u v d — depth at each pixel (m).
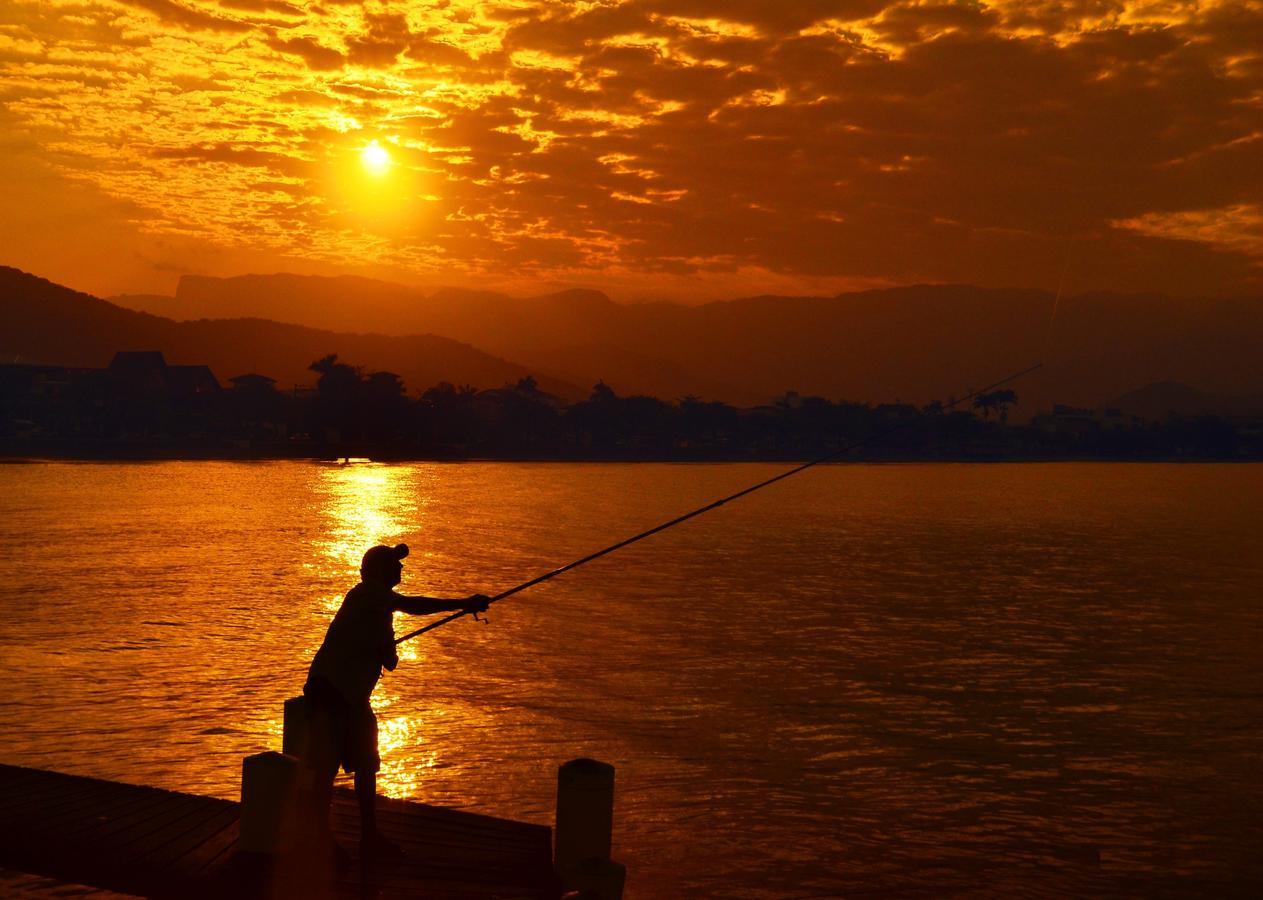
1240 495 141.62
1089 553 62.56
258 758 7.41
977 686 23.97
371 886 6.98
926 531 77.75
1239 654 28.98
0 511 73.50
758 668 25.22
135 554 47.75
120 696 19.97
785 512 98.31
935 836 14.30
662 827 14.33
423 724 18.92
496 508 89.06
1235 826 14.88
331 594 35.16
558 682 22.80
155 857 7.31
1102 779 17.03
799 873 12.95
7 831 7.86
